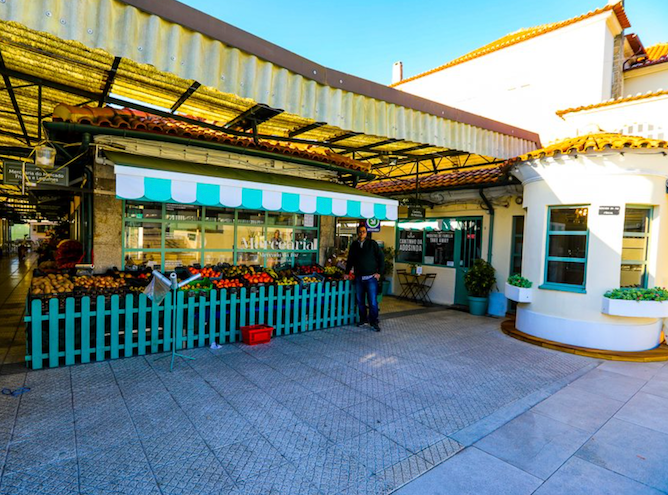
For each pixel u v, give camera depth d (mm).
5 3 3254
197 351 6465
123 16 3879
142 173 5332
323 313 8492
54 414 4125
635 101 9078
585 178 7434
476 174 11266
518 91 12938
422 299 12656
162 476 3195
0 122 8680
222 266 8062
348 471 3385
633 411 4801
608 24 11250
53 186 6352
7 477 3076
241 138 7953
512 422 4430
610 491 3236
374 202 8039
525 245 8539
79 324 5641
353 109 6293
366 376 5668
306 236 9656
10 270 18125
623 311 6969
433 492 3160
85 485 3033
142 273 6961
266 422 4184
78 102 7137
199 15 4344
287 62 5270
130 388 4867
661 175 7242
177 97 6434
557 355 7051
